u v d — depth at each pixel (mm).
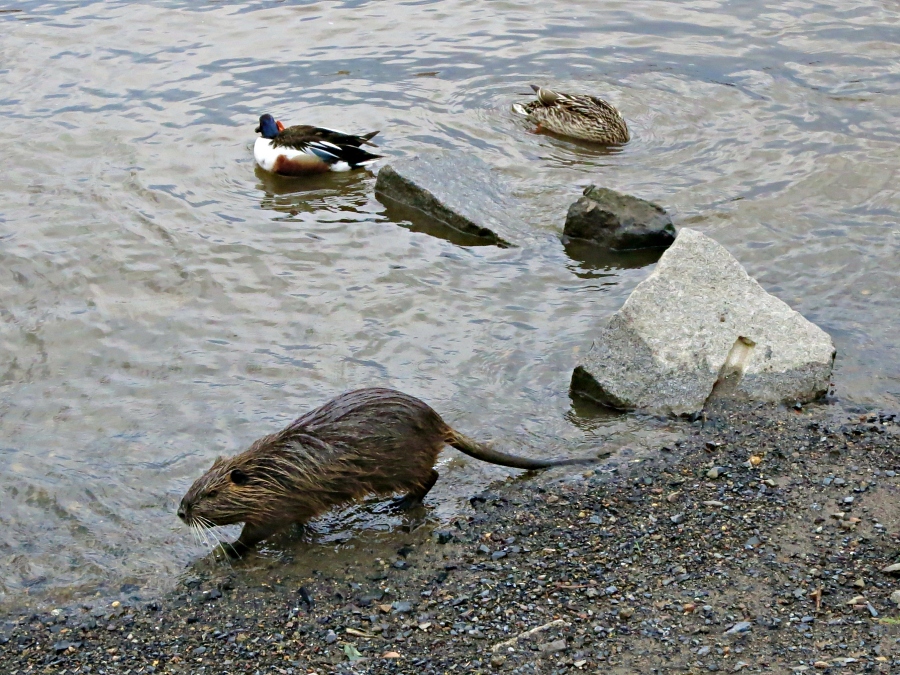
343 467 8438
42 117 16453
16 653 7398
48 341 11383
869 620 6949
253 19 19891
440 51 18641
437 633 7316
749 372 10094
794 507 8406
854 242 12828
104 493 9125
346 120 16484
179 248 13172
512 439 9758
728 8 19828
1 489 9172
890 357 10609
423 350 11195
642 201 13188
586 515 8617
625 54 18359
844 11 19516
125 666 7215
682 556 7918
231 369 10906
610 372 10234
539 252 13094
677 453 9391
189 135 16094
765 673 6562
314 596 7863
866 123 15812
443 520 8727
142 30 19438
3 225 13570
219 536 8695
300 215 14055
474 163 14922
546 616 7387
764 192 14094
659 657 6836
